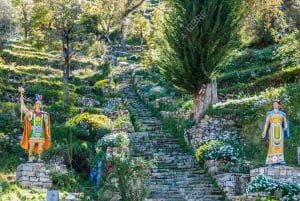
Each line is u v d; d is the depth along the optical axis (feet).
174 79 103.04
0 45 161.38
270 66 131.23
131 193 65.46
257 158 86.12
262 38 153.17
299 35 109.50
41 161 73.77
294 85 98.99
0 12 160.25
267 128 73.51
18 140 96.37
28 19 197.98
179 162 89.20
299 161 76.79
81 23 134.00
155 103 127.13
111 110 122.11
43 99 128.77
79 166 82.89
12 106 110.63
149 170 78.59
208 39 101.04
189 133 98.07
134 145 98.02
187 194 76.43
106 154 86.12
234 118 95.66
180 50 101.71
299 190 66.64
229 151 81.87
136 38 247.09
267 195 66.54
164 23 103.24
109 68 169.89
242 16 103.19
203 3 101.71
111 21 230.48
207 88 102.99
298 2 110.01
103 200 66.64
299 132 85.92
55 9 128.16
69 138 97.81
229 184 74.79
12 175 77.00
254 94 114.73
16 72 146.61
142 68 164.96
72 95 133.90
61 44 129.70
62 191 71.20
